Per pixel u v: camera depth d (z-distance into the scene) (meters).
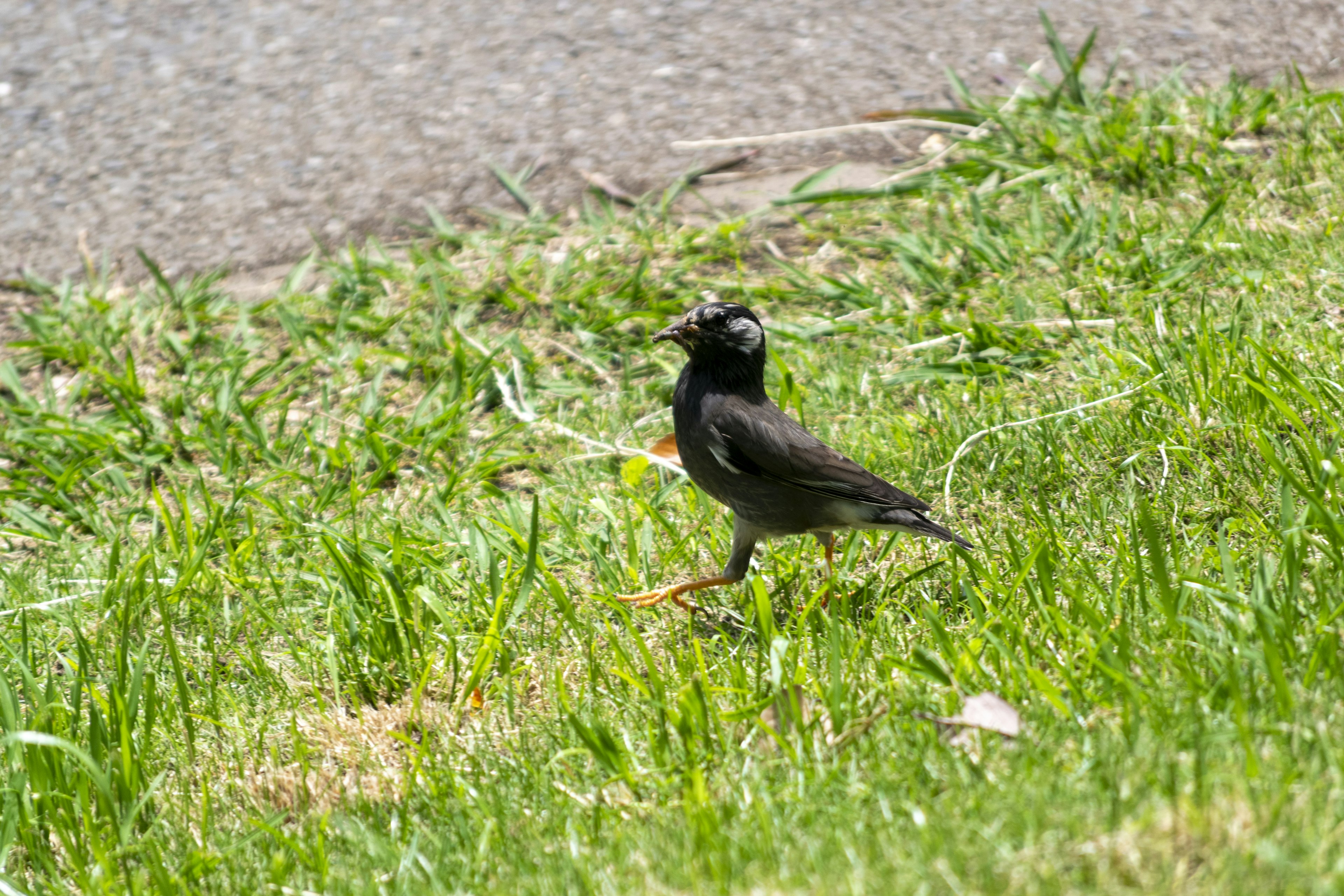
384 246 14.09
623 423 11.34
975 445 9.86
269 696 8.36
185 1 18.25
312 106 16.20
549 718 7.64
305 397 12.29
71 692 8.62
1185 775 5.53
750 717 6.82
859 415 10.84
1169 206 12.73
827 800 5.97
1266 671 6.19
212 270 14.04
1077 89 14.41
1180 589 7.07
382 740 7.78
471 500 10.51
